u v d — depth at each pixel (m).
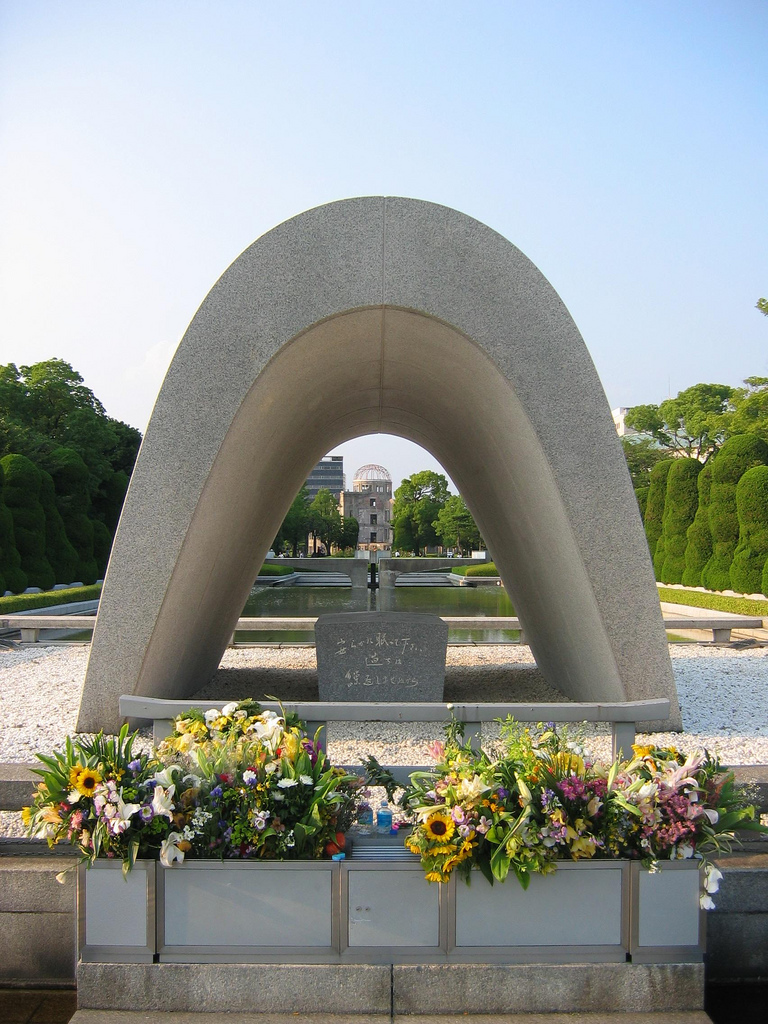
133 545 4.49
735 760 4.28
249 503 5.33
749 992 2.95
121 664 4.59
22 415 28.19
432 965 2.42
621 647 4.66
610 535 4.56
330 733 5.23
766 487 17.14
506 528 6.02
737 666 7.91
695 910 2.45
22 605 13.64
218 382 4.40
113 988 2.43
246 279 4.40
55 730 4.89
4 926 2.95
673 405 37.50
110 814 2.35
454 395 5.39
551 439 4.49
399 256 4.43
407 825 2.70
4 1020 2.69
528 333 4.47
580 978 2.42
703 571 19.55
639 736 4.81
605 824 2.43
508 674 7.43
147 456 4.43
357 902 2.42
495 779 2.49
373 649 5.72
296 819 2.50
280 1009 2.42
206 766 2.57
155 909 2.43
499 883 2.42
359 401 6.51
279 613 15.41
